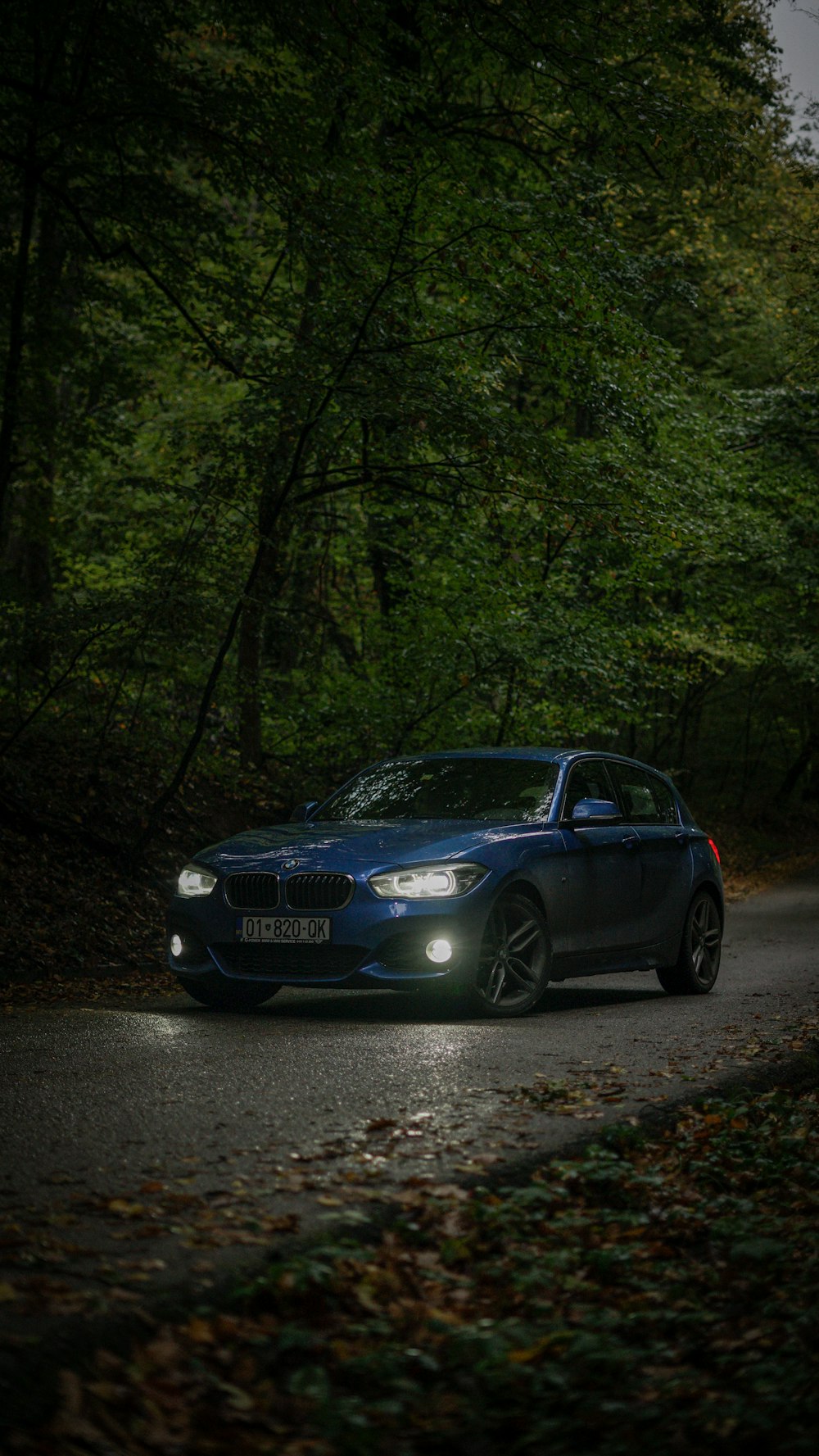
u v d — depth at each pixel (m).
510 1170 4.46
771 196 26.64
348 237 13.53
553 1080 6.03
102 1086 5.82
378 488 17.83
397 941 8.04
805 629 28.78
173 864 14.42
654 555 17.72
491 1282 3.57
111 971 10.88
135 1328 3.03
